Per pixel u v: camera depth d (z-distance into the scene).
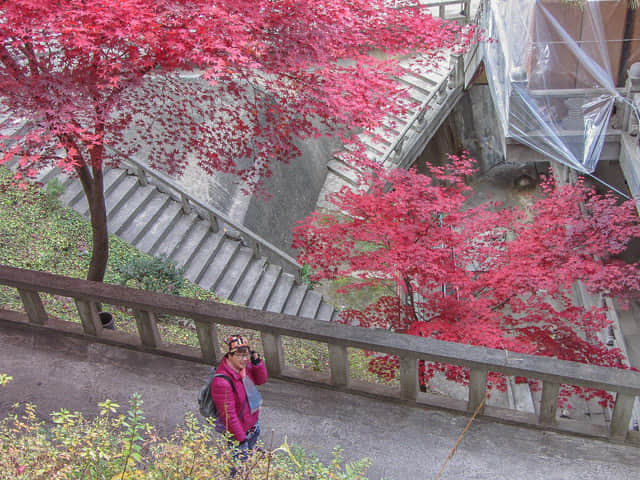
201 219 11.31
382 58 12.49
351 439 4.65
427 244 7.35
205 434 3.23
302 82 5.72
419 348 4.56
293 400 5.01
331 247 7.84
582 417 10.23
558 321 7.42
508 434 4.65
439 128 16.75
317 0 5.30
